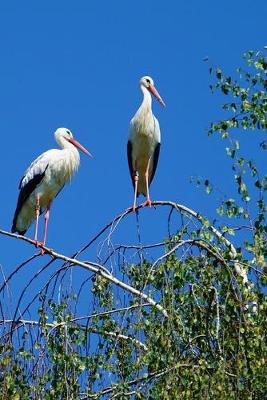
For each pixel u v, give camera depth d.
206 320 11.38
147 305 11.97
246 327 11.09
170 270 11.72
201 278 11.89
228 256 12.09
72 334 11.94
